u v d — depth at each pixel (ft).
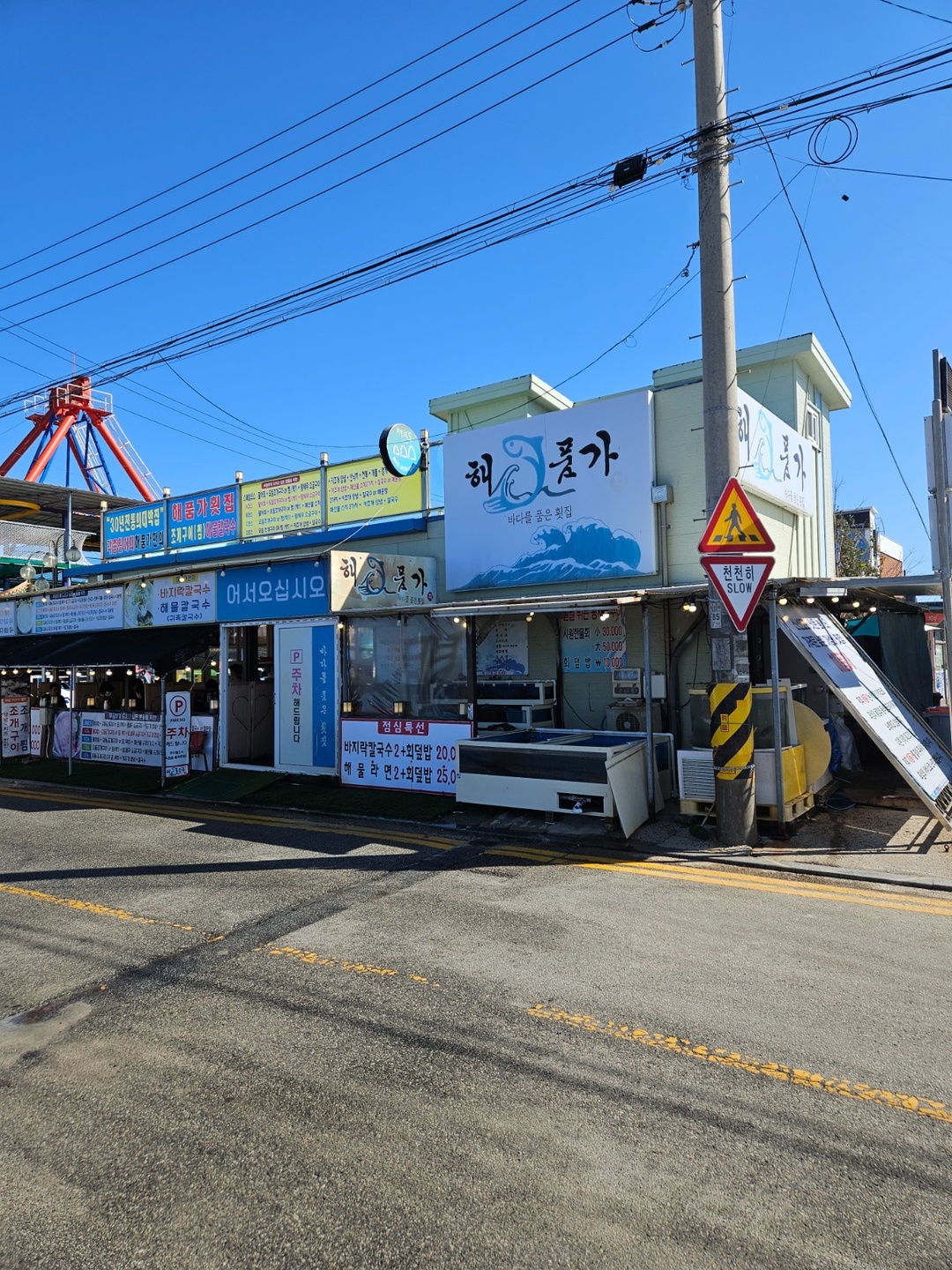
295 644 41.32
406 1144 10.82
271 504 49.73
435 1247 8.92
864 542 91.35
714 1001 15.11
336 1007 15.16
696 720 34.40
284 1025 14.48
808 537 45.85
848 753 39.45
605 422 36.52
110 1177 10.26
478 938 18.74
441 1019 14.57
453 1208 9.54
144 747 48.49
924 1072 12.46
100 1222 9.41
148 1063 13.20
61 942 19.07
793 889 22.35
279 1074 12.74
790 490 41.70
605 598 29.40
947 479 27.27
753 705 29.07
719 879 23.39
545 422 38.34
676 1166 10.27
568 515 37.63
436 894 22.25
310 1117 11.53
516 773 30.71
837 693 27.04
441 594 43.01
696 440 34.86
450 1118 11.42
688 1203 9.57
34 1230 9.29
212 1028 14.39
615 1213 9.43
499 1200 9.67
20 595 58.49
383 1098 11.98
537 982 16.15
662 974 16.44
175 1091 12.30
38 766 51.78
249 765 43.73
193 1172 10.32
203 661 55.11
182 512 54.13
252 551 50.16
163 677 44.73
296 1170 10.32
